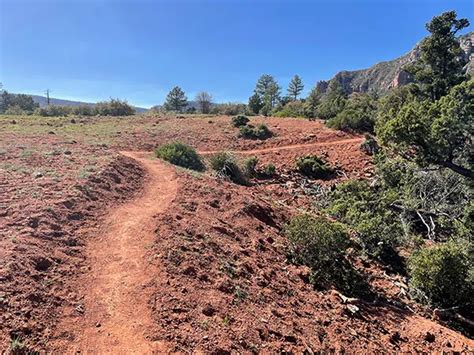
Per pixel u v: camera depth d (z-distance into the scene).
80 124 34.69
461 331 9.55
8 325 5.36
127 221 10.10
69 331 5.72
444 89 32.84
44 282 6.59
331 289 9.56
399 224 14.91
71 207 9.90
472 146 13.05
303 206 19.20
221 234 10.68
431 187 17.59
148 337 5.84
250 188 20.53
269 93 84.75
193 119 39.56
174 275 7.66
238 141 30.72
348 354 7.07
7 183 10.95
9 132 22.36
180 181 15.05
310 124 35.03
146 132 31.19
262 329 6.77
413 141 12.56
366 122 32.53
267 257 10.38
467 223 13.38
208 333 6.23
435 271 10.23
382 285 10.96
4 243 7.34
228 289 7.77
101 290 6.89
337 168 25.38
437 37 33.44
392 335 8.19
